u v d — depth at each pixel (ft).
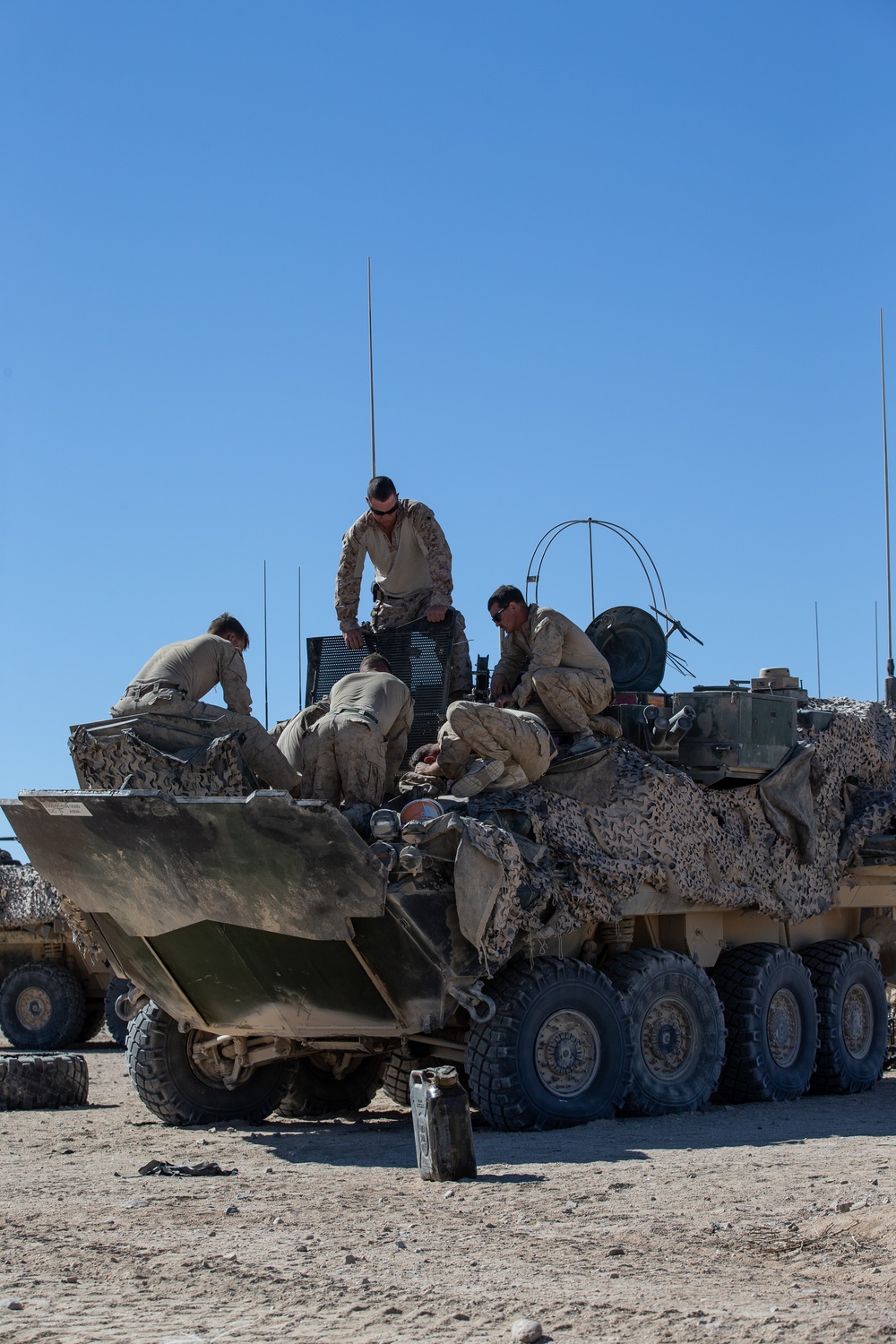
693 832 36.60
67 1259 20.10
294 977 32.30
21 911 63.87
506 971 32.30
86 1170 28.40
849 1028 42.91
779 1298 17.30
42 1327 16.51
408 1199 24.32
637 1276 18.57
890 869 43.62
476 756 33.91
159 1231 22.04
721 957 39.63
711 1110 35.91
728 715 38.29
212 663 32.65
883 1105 38.63
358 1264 19.53
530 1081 31.60
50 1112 39.09
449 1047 33.55
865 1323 15.97
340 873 29.40
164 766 31.04
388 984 31.40
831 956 42.55
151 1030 35.60
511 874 30.81
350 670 38.93
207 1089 36.01
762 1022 38.55
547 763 34.22
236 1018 34.17
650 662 40.86
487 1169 26.89
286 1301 17.63
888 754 44.14
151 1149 31.42
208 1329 16.39
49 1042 63.57
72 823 31.71
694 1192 24.34
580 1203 23.56
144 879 31.83
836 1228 20.77
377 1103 42.32
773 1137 31.04
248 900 30.76
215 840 29.94
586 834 34.17
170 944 33.19
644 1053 34.86
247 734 31.45
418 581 40.16
